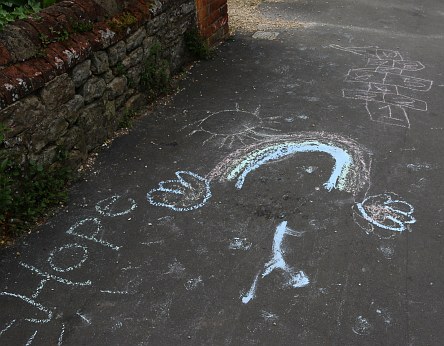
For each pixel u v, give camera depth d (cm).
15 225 359
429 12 842
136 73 504
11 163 357
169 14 553
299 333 289
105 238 357
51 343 284
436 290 316
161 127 490
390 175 420
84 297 312
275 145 461
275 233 360
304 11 827
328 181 412
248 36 712
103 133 460
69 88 406
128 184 411
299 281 322
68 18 411
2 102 342
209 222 372
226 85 572
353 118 506
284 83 577
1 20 367
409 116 511
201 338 287
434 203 389
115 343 284
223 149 456
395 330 290
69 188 405
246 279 324
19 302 308
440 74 608
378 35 730
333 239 355
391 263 335
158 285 320
